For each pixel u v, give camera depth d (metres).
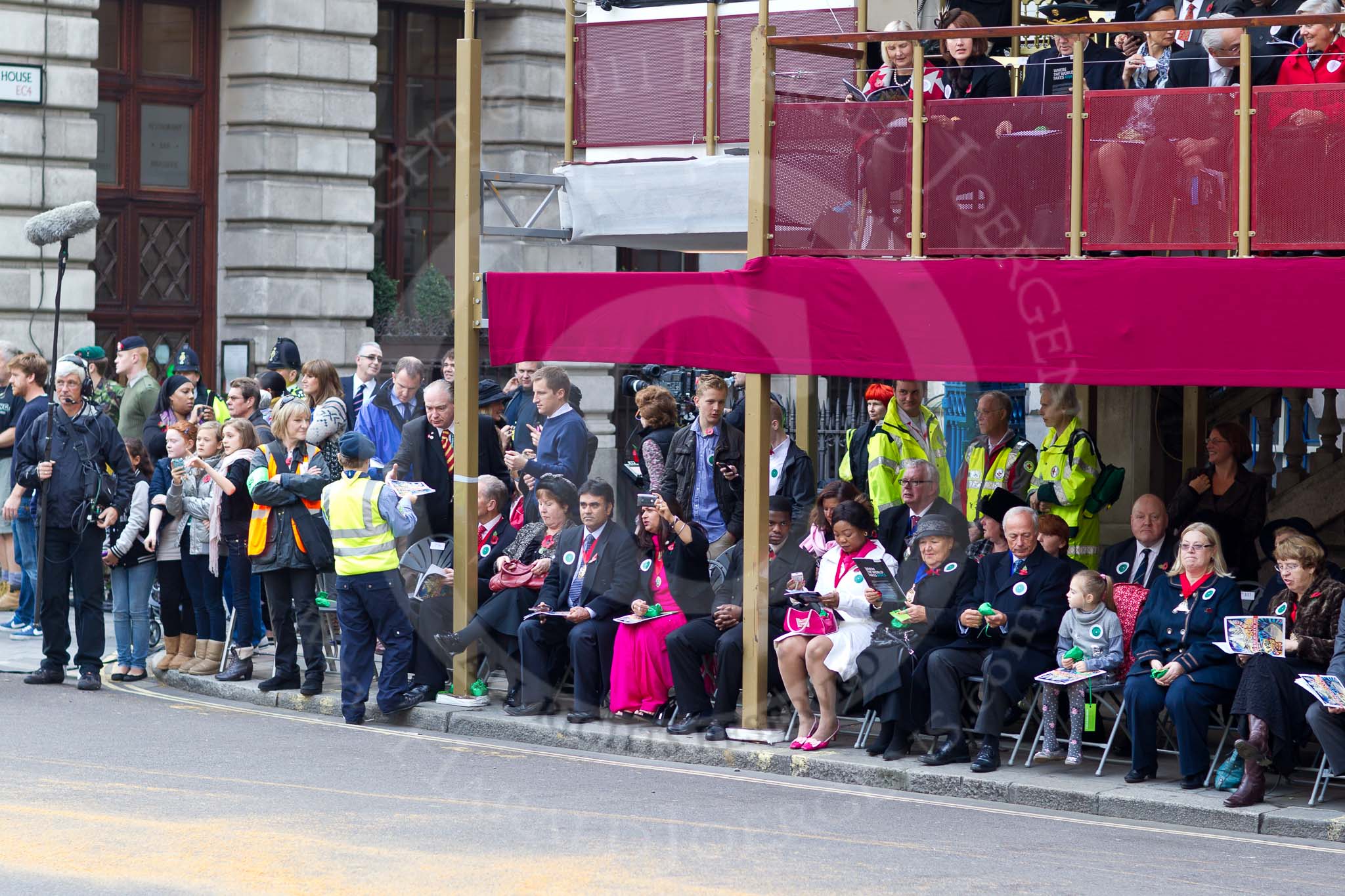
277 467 34.50
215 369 59.28
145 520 36.84
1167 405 37.16
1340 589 25.67
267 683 34.72
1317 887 20.56
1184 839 23.81
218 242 49.59
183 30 58.91
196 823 21.72
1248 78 26.00
